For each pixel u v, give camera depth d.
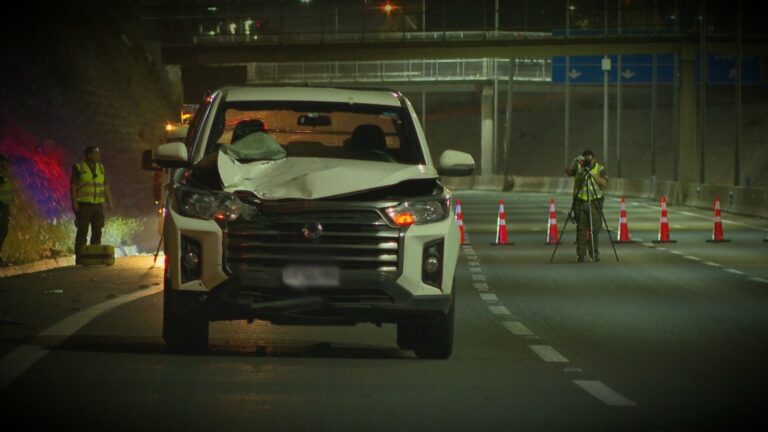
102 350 25.05
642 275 47.72
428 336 24.66
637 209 113.06
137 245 69.88
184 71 134.38
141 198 95.94
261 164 24.33
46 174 75.50
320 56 141.25
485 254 58.97
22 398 19.69
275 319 23.17
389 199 23.19
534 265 52.53
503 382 22.09
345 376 22.42
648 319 33.25
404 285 22.97
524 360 25.06
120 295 37.19
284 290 22.75
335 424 17.92
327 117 26.62
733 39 142.88
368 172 23.69
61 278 43.75
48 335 27.52
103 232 64.56
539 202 132.38
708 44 142.88
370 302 22.97
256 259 22.81
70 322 30.05
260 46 140.62
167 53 139.25
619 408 19.64
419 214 23.23
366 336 28.69
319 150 26.05
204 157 25.02
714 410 19.58
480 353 26.05
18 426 17.47
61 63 99.00
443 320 24.44
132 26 135.12
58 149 82.44
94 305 34.19
